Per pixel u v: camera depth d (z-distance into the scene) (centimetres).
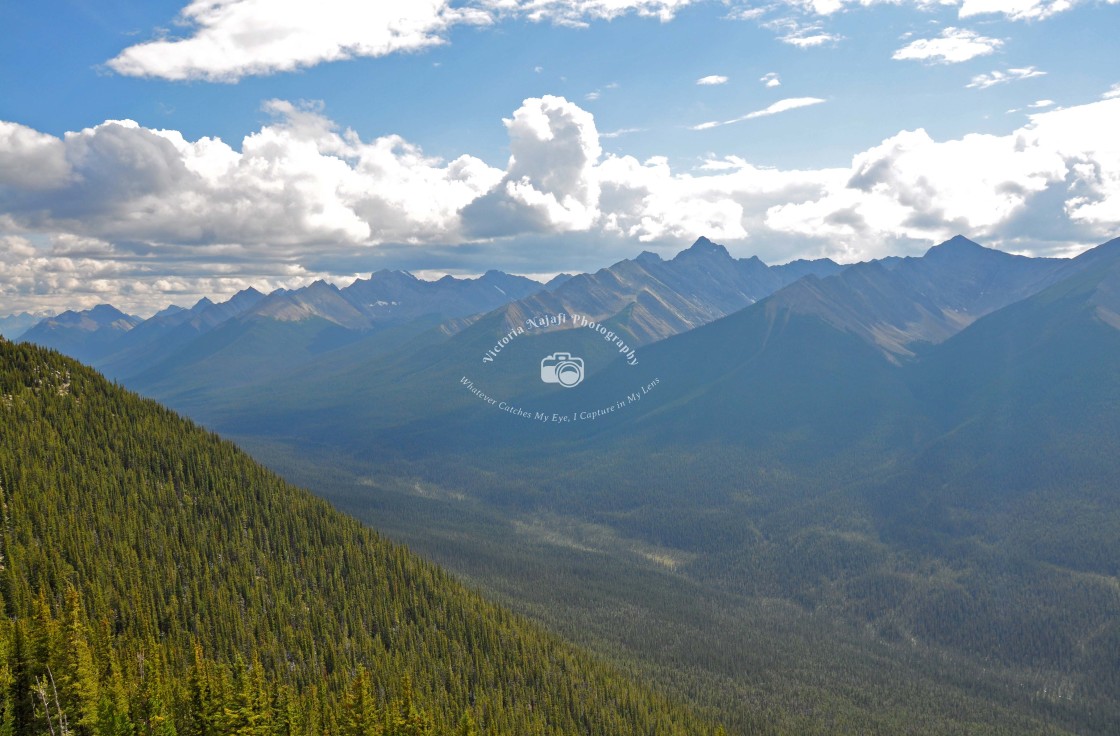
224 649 16125
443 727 15150
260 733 12756
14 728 11262
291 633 17262
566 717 18275
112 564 17000
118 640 14738
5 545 16162
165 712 12325
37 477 18500
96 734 11156
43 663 11675
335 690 15912
